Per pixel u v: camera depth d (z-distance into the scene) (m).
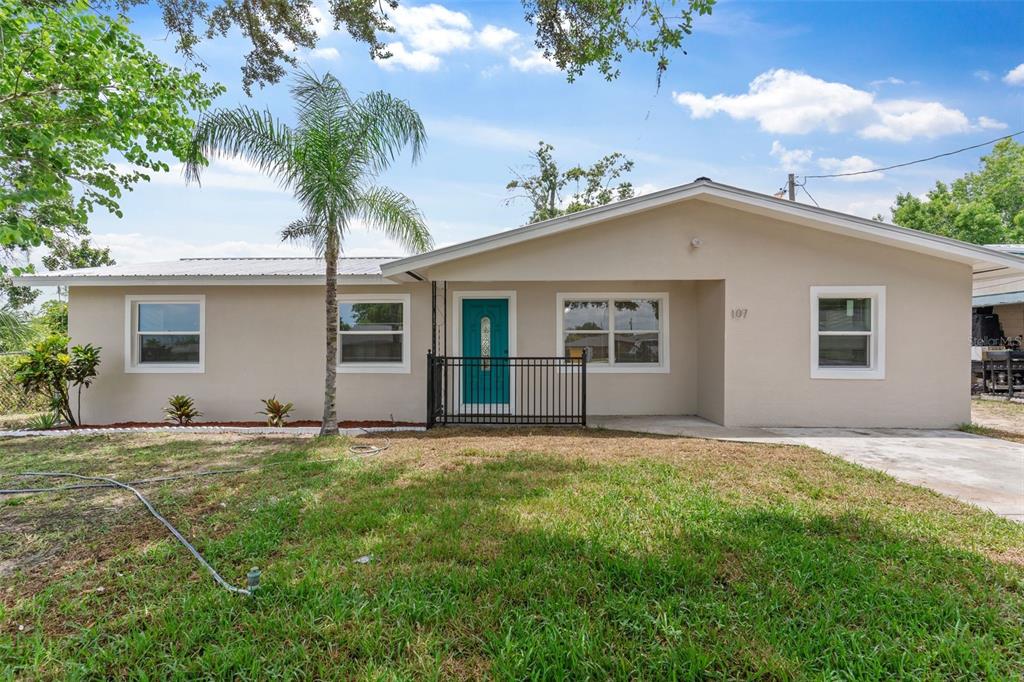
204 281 9.12
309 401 9.63
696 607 2.58
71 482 5.05
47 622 2.57
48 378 8.95
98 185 8.66
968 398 8.15
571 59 7.41
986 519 3.92
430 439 7.34
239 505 4.27
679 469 5.34
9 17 6.99
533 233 8.07
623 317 10.02
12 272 7.83
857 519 3.87
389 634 2.40
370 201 8.16
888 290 8.26
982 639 2.32
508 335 9.94
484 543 3.38
